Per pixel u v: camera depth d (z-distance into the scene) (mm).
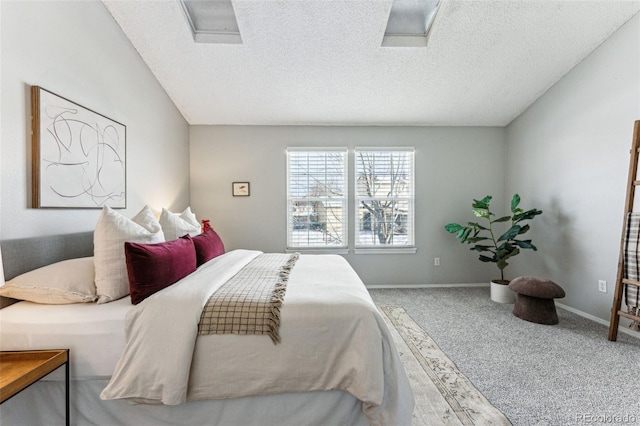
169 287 1454
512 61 2863
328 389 1234
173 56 2750
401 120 3822
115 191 2309
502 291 3275
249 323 1249
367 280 3957
